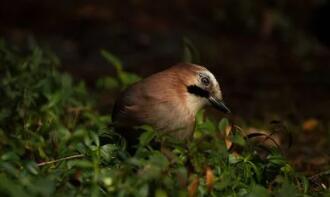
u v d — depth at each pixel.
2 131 9.87
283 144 12.95
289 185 7.62
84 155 8.22
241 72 20.83
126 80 12.45
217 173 7.93
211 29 24.72
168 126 9.16
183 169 7.26
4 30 22.66
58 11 24.08
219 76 20.23
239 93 18.17
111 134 8.73
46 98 10.75
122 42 22.05
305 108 16.69
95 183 7.18
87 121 11.35
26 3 24.14
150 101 9.12
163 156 7.36
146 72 20.22
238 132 9.01
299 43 23.62
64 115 11.26
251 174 8.31
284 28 24.67
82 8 24.16
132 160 7.31
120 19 23.67
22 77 11.33
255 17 25.16
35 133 9.88
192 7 25.59
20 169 7.98
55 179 7.45
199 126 9.99
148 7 25.00
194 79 9.51
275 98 17.77
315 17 21.39
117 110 9.34
